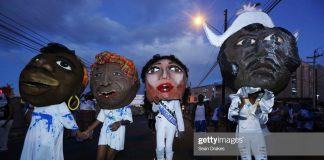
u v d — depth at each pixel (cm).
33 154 466
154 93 651
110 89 611
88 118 1270
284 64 622
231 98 542
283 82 627
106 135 615
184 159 845
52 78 482
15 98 1580
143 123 2567
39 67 486
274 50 620
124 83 620
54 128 480
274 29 638
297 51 643
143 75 688
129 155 914
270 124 1490
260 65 618
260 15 673
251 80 620
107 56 632
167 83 646
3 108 986
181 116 648
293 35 653
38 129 474
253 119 526
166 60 678
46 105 488
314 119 1578
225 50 652
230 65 637
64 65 504
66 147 1077
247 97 532
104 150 616
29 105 531
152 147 1093
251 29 646
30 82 482
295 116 1795
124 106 628
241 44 636
